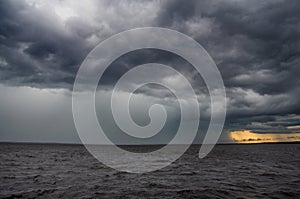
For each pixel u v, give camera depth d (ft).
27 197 44.91
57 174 74.95
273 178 68.18
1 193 47.88
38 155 174.29
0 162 114.01
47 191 49.85
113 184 57.93
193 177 70.33
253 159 146.61
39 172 79.66
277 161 131.13
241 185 56.95
